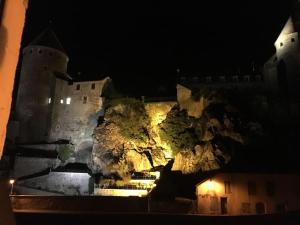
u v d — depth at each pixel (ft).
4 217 7.75
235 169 109.91
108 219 55.11
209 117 145.48
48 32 204.54
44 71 190.60
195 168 131.95
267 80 170.81
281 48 170.81
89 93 187.01
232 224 49.37
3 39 7.69
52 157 166.91
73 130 183.11
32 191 142.31
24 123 181.88
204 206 104.27
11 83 7.96
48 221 54.34
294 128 138.72
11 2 8.02
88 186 149.59
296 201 97.76
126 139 161.99
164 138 160.66
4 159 159.74
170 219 54.54
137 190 134.51
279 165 110.73
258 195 101.55
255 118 145.38
